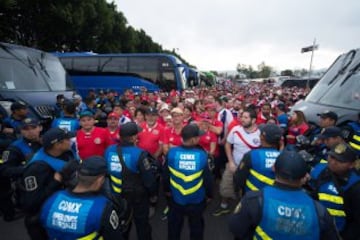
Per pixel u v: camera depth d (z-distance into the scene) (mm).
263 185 3123
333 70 6750
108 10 26391
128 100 9258
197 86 23266
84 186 2164
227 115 6473
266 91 22188
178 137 5020
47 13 18453
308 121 5684
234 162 4559
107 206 2127
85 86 18703
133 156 3406
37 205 2625
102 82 18562
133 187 3430
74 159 2941
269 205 1941
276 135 3164
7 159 3777
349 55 6387
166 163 3453
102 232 2078
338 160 2576
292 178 1946
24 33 20094
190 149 3355
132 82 18250
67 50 25031
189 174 3283
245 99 11992
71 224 2055
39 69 9453
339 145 2656
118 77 18438
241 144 4434
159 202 5520
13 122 5137
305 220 1881
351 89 5305
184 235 4371
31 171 2652
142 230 3562
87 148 4734
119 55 18562
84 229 2033
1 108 6938
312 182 2914
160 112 6773
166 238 4348
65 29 20391
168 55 18266
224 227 4676
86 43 24734
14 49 9164
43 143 2791
